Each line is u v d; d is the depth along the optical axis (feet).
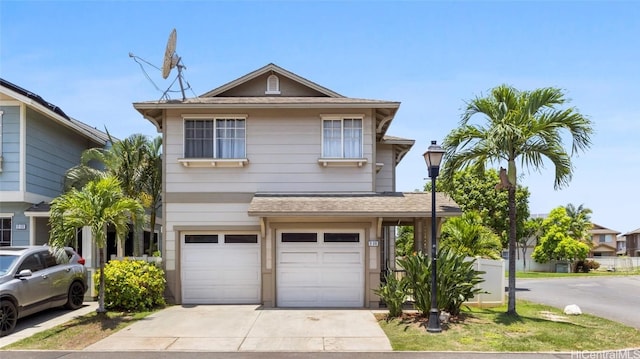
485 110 40.27
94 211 38.32
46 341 33.14
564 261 151.33
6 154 55.21
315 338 33.58
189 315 41.57
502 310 44.21
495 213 123.13
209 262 48.24
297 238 46.62
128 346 31.81
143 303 43.57
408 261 39.29
